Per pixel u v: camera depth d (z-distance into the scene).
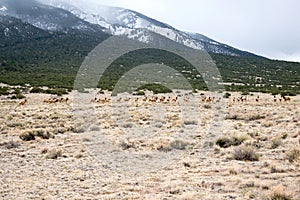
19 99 59.06
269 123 29.28
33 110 44.66
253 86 91.31
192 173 13.80
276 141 18.94
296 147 16.06
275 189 10.23
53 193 11.27
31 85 80.94
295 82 114.62
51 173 14.18
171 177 13.16
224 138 20.66
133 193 11.09
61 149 19.56
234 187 11.45
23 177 13.53
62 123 30.42
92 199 10.52
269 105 49.47
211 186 11.60
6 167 15.30
